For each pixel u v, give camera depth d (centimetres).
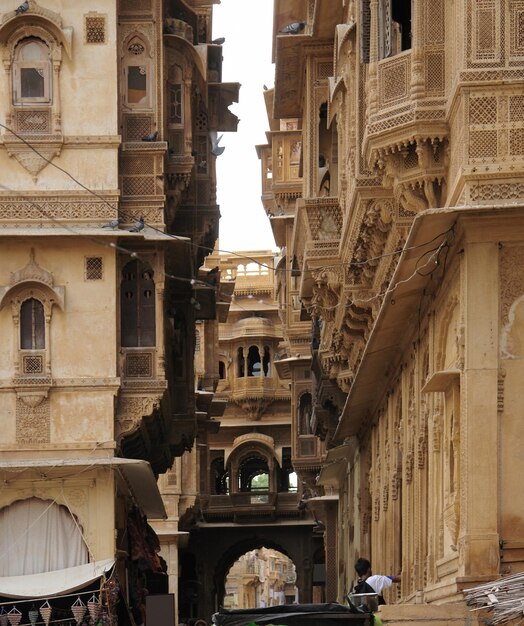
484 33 1388
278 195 3403
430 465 1664
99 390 2358
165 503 4078
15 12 2386
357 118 1806
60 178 2389
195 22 2716
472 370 1368
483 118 1382
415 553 1797
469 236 1374
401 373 2050
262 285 5278
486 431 1359
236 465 5012
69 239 2377
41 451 2341
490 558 1338
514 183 1374
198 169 2875
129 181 2433
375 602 1274
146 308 2425
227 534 4884
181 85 2578
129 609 2512
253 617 1130
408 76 1511
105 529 2314
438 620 1259
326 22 2384
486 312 1373
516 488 1355
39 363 2361
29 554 2316
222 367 5169
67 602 2302
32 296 2373
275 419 5116
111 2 2430
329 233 2375
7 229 2353
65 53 2409
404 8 1597
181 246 2450
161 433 2691
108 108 2406
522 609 1077
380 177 1638
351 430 2911
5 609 2258
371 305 2131
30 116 2397
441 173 1498
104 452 2344
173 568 4034
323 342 2781
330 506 3975
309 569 4872
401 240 1766
